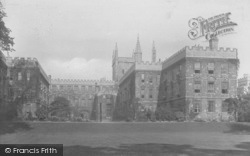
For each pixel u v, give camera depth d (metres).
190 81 66.38
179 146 29.88
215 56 67.62
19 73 48.78
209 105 66.31
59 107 59.81
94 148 27.95
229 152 27.28
